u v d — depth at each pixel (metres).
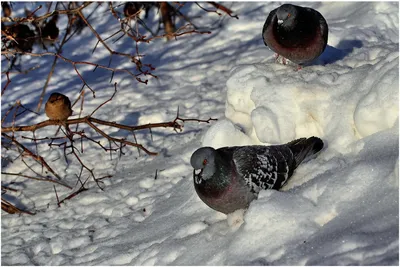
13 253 5.78
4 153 7.90
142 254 4.94
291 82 5.50
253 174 4.54
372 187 4.18
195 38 9.73
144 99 8.42
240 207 4.61
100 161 7.37
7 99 9.05
